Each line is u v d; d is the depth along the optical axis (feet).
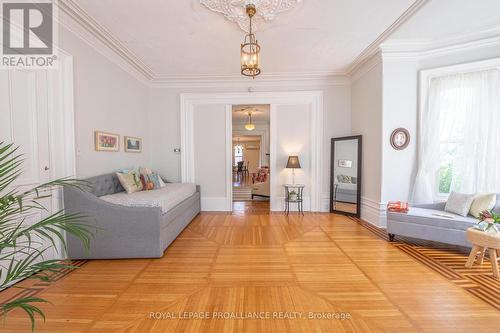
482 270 7.81
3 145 6.86
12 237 4.09
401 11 8.93
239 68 14.37
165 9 8.63
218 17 9.15
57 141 8.56
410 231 9.88
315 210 16.26
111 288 6.79
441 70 11.36
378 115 12.36
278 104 16.28
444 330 5.16
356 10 8.80
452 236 9.02
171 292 6.59
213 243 10.34
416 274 7.56
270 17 9.10
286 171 16.51
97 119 10.68
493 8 8.73
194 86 16.22
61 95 8.73
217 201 16.69
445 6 8.61
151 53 12.28
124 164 12.96
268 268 8.00
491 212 8.36
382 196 12.21
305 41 11.16
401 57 11.79
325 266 8.13
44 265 4.24
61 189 8.53
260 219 14.29
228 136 16.42
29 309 3.73
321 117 15.94
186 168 16.44
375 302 6.14
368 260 8.57
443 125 11.43
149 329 5.20
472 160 10.85
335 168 15.62
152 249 8.70
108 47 11.28
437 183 11.80
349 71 14.88
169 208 10.16
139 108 14.73
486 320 5.48
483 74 10.68
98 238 8.55
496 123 10.49
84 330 5.17
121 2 8.21
